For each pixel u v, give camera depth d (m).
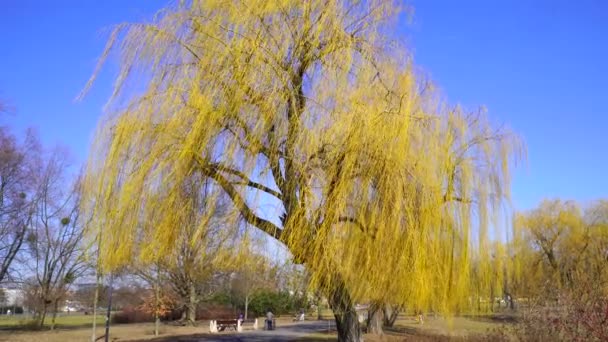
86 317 61.75
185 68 9.37
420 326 29.23
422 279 8.82
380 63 10.00
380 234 8.62
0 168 36.38
